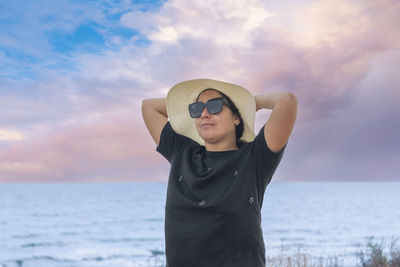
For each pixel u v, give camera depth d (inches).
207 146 109.9
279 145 99.5
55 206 3376.0
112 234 1568.7
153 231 1667.1
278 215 2330.2
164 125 124.3
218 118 106.0
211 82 110.5
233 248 94.4
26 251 1143.0
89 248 1179.3
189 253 95.9
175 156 113.9
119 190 7322.8
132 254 1026.7
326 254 660.1
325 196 5098.4
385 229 1573.6
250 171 99.2
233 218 94.6
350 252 742.5
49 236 1509.6
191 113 108.6
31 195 5787.4
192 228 96.7
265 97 106.3
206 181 99.3
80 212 2743.6
